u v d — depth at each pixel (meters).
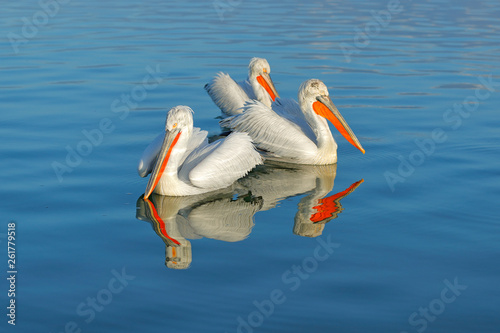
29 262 6.48
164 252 6.76
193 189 8.61
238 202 8.34
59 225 7.41
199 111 12.80
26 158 9.69
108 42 19.09
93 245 6.91
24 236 7.09
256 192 8.75
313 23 23.00
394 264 6.48
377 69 16.30
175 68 16.09
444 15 25.52
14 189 8.48
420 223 7.52
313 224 7.54
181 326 5.36
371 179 9.17
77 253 6.71
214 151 8.76
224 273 6.28
